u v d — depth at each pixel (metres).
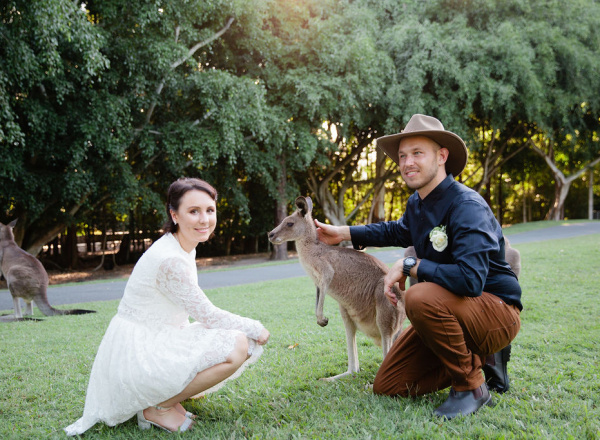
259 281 10.73
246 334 2.55
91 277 15.93
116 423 2.48
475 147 20.52
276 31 15.48
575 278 7.03
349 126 19.47
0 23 8.46
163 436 2.41
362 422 2.47
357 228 3.51
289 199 17.31
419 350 2.80
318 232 3.60
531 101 18.69
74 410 2.89
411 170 2.69
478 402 2.57
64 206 13.61
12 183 11.14
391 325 3.22
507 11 19.36
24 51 8.61
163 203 15.15
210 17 13.20
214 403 2.89
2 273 6.59
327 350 4.12
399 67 17.91
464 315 2.50
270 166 15.60
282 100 15.32
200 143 12.41
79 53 10.20
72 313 6.63
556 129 23.61
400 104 17.17
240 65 15.18
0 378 3.55
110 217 19.44
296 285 8.77
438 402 2.73
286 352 4.09
